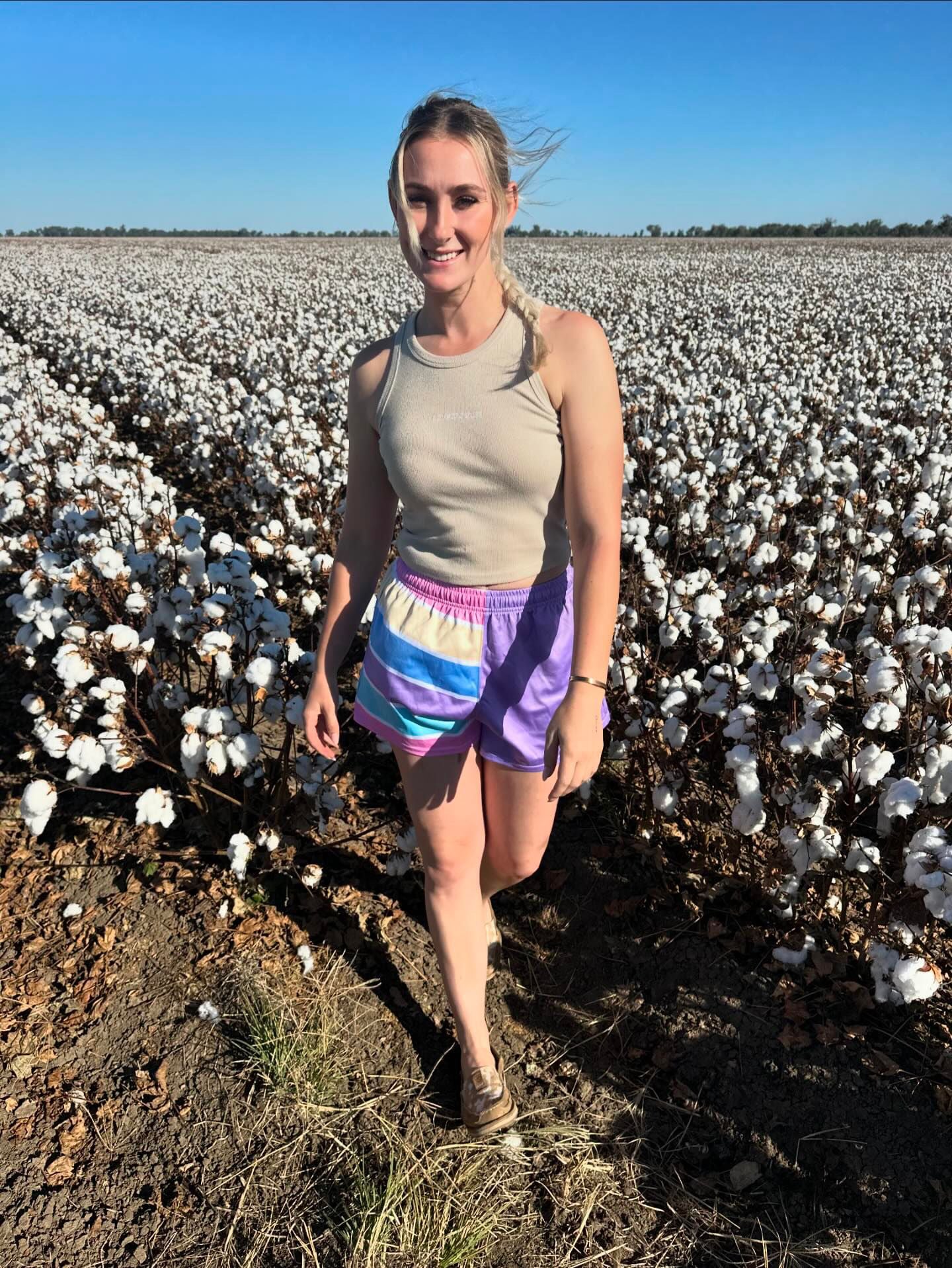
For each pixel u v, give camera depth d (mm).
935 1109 1952
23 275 26203
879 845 2324
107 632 2416
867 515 4008
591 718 1453
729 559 4031
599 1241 1781
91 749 2299
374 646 1729
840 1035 2127
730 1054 2125
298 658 2426
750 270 28297
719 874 2621
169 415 8102
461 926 1883
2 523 4105
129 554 2854
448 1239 1754
